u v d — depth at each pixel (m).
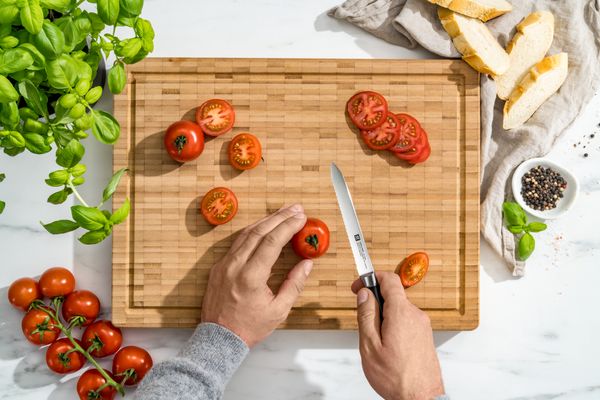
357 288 1.65
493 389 1.83
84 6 1.82
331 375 1.82
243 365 1.83
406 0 1.79
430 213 1.76
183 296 1.75
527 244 1.75
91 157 1.82
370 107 1.71
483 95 1.77
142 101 1.75
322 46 1.86
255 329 1.60
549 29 1.78
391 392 1.44
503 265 1.85
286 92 1.76
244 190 1.76
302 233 1.67
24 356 1.80
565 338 1.84
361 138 1.76
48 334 1.70
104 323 1.73
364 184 1.76
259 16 1.86
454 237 1.76
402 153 1.73
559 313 1.85
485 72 1.74
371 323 1.49
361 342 1.50
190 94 1.76
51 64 1.02
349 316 1.75
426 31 1.76
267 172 1.76
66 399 1.80
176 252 1.75
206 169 1.76
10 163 1.81
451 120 1.76
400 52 1.85
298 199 1.76
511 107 1.78
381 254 1.76
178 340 1.81
